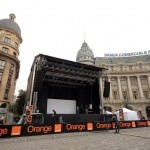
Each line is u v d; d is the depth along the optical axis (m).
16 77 41.09
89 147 7.02
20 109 36.66
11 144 7.98
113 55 53.88
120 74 47.03
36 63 17.17
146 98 44.28
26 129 10.61
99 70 21.25
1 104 28.67
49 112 19.98
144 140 8.44
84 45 62.69
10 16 38.75
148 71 45.22
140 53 52.03
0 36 32.28
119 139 9.05
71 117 17.12
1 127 9.72
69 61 18.36
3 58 30.62
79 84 21.89
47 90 20.47
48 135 10.91
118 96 45.50
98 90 20.92
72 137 10.23
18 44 35.97
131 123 15.56
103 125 13.85
